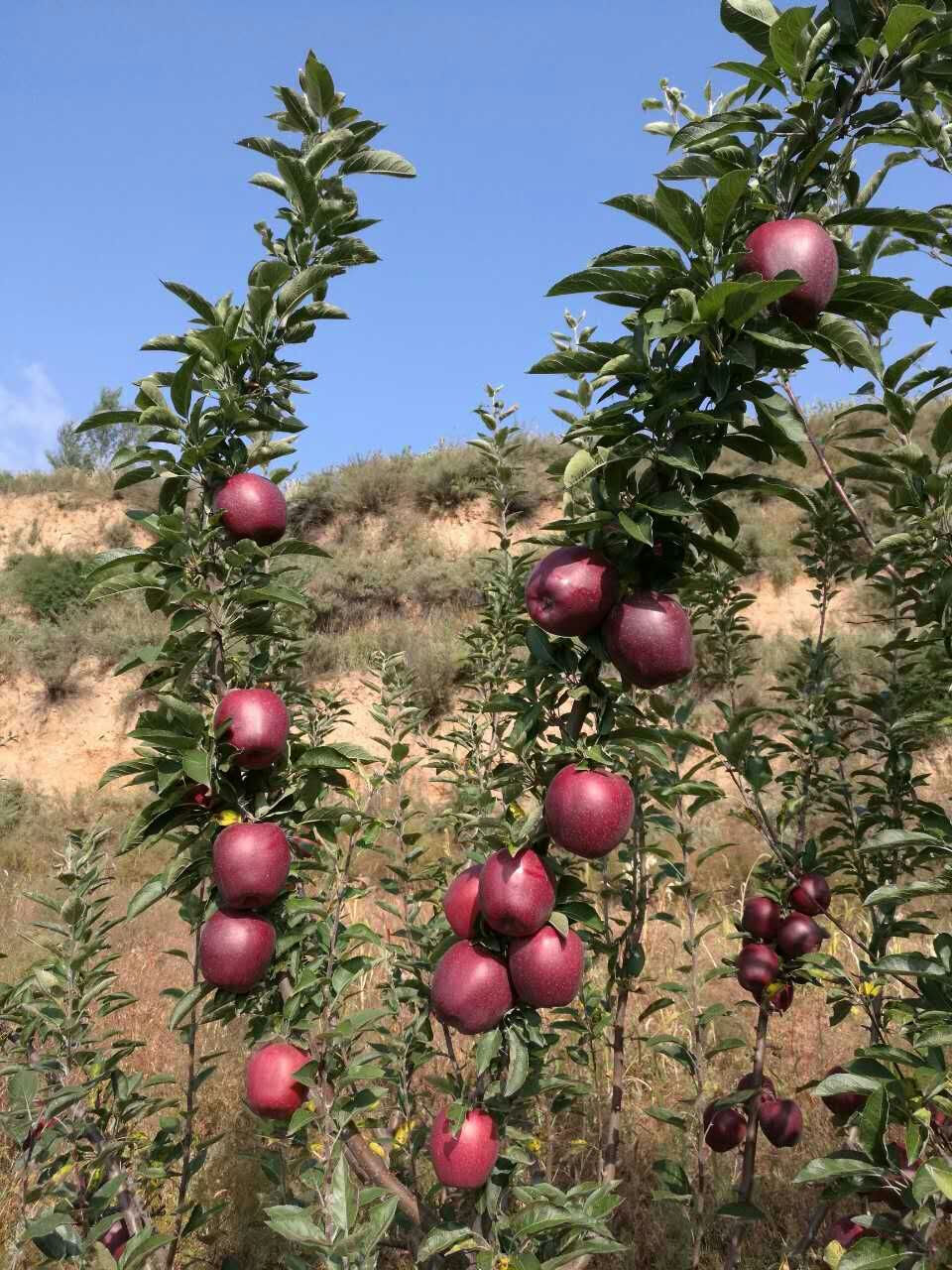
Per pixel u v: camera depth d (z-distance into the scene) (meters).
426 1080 1.94
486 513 16.59
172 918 8.39
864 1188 1.89
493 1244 1.78
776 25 1.66
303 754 2.24
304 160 2.68
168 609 2.39
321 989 2.25
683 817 3.49
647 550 1.74
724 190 1.53
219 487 2.32
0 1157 3.77
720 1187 3.87
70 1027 2.81
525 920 1.68
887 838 2.14
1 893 8.80
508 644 4.65
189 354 2.30
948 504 2.20
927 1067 1.82
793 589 13.21
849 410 2.50
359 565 15.75
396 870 3.78
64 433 27.83
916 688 3.31
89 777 15.20
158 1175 2.86
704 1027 3.48
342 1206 1.74
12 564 18.05
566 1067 4.53
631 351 1.70
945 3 1.77
